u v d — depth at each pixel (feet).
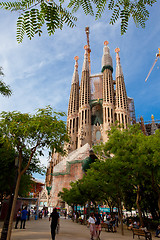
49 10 7.39
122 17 8.08
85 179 101.60
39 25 7.45
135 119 491.72
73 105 474.90
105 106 434.30
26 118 40.70
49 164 391.65
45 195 282.36
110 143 76.38
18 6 7.25
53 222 38.91
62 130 41.11
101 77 512.22
